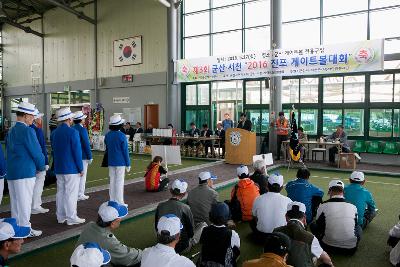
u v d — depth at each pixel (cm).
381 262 358
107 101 1730
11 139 420
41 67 1988
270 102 1228
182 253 371
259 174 508
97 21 1733
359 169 978
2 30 2167
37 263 365
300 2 1256
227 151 1098
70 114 493
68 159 478
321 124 1233
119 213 255
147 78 1577
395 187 746
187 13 1516
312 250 267
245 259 364
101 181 826
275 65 1207
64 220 494
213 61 1355
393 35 1096
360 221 416
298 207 280
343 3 1177
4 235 185
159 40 1535
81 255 172
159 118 1561
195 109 1515
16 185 413
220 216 270
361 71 1073
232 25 1416
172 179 829
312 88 1245
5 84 2183
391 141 1109
